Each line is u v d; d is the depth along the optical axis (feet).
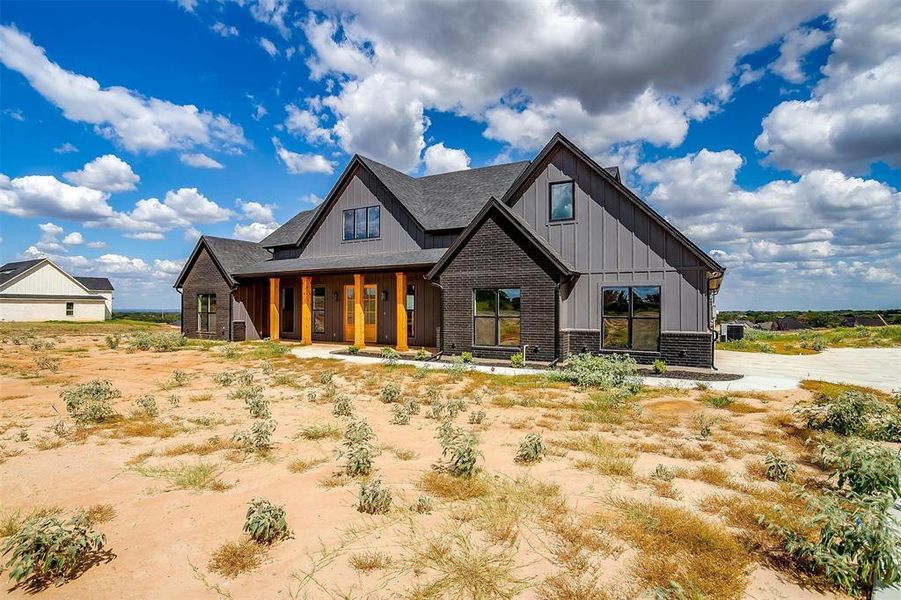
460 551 11.28
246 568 10.72
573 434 21.56
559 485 15.30
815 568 10.47
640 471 16.66
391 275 62.90
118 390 32.12
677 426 22.89
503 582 9.96
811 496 11.35
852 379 37.17
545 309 43.70
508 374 38.37
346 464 17.63
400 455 18.62
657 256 41.93
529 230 44.73
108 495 14.93
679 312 41.01
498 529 12.30
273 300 68.18
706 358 39.88
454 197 62.69
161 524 12.93
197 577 10.38
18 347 62.64
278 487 15.52
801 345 68.95
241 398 29.96
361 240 64.95
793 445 19.75
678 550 11.18
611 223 43.88
